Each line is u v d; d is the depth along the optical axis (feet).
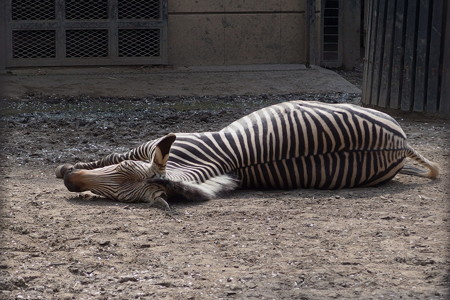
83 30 66.33
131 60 67.26
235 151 29.68
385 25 50.62
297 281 20.21
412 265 21.57
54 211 26.94
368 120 29.96
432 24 47.96
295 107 30.32
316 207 27.73
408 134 44.19
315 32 70.13
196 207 27.58
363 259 22.03
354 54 73.82
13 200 28.63
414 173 33.01
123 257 22.15
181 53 68.95
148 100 58.34
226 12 69.15
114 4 65.98
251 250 22.81
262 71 67.31
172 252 22.59
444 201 28.78
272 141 29.71
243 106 55.83
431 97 48.62
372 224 25.63
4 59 64.49
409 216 26.61
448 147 40.16
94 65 66.69
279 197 29.17
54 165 35.83
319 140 29.71
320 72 67.05
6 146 40.24
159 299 18.93
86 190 28.40
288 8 69.87
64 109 54.29
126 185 28.02
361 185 30.60
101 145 40.88
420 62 48.78
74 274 20.77
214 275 20.68
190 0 68.44
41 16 65.36
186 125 47.73
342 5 72.84
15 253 22.39
